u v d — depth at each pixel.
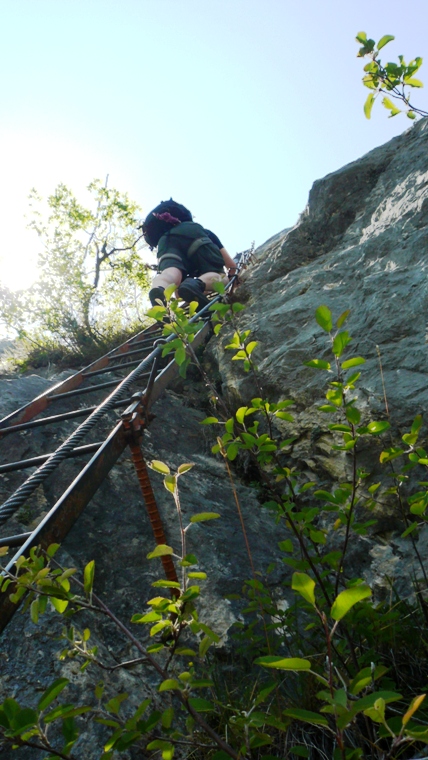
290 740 1.96
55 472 3.30
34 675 2.16
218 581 2.78
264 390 3.87
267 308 4.62
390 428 3.06
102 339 6.11
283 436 3.62
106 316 7.04
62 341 6.14
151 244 5.78
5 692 2.09
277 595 2.77
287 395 3.69
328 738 1.96
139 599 2.66
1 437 3.21
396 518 2.89
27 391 4.30
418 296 3.63
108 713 1.65
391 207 4.82
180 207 5.72
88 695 2.13
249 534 3.18
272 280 5.29
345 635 1.94
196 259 5.37
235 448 2.07
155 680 2.31
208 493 3.50
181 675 1.45
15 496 1.94
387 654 2.16
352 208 5.46
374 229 4.78
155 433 3.99
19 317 6.11
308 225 5.64
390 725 1.23
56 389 3.98
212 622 2.58
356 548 2.92
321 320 1.87
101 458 2.19
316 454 3.38
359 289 4.04
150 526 3.06
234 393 4.05
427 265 3.80
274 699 2.09
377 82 2.28
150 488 2.38
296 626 2.21
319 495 2.06
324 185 5.68
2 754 1.89
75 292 6.68
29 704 2.05
